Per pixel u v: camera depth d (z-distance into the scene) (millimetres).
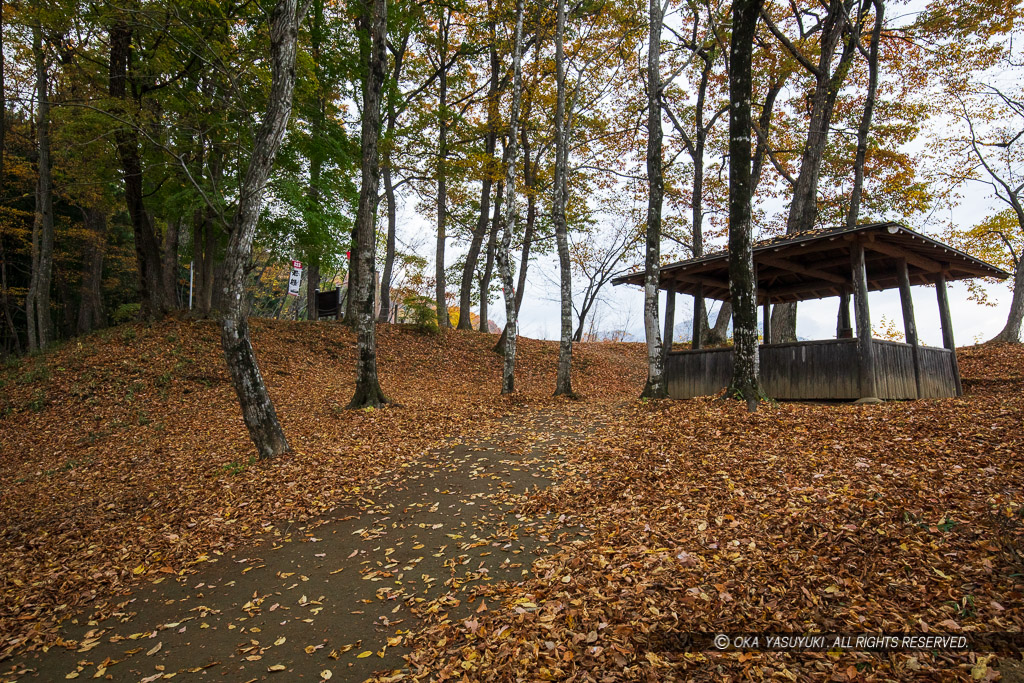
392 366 19125
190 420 12328
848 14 17094
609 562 4879
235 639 4516
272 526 6773
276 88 9102
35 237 17766
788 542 4660
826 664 3219
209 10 13992
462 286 25625
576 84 15672
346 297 24297
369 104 12305
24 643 4758
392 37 20484
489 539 5863
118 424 12125
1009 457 5582
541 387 18984
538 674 3494
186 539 6531
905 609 3639
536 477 7672
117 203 19500
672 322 13852
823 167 20469
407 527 6453
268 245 18562
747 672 3227
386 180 23359
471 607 4590
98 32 14852
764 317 15250
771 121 22172
